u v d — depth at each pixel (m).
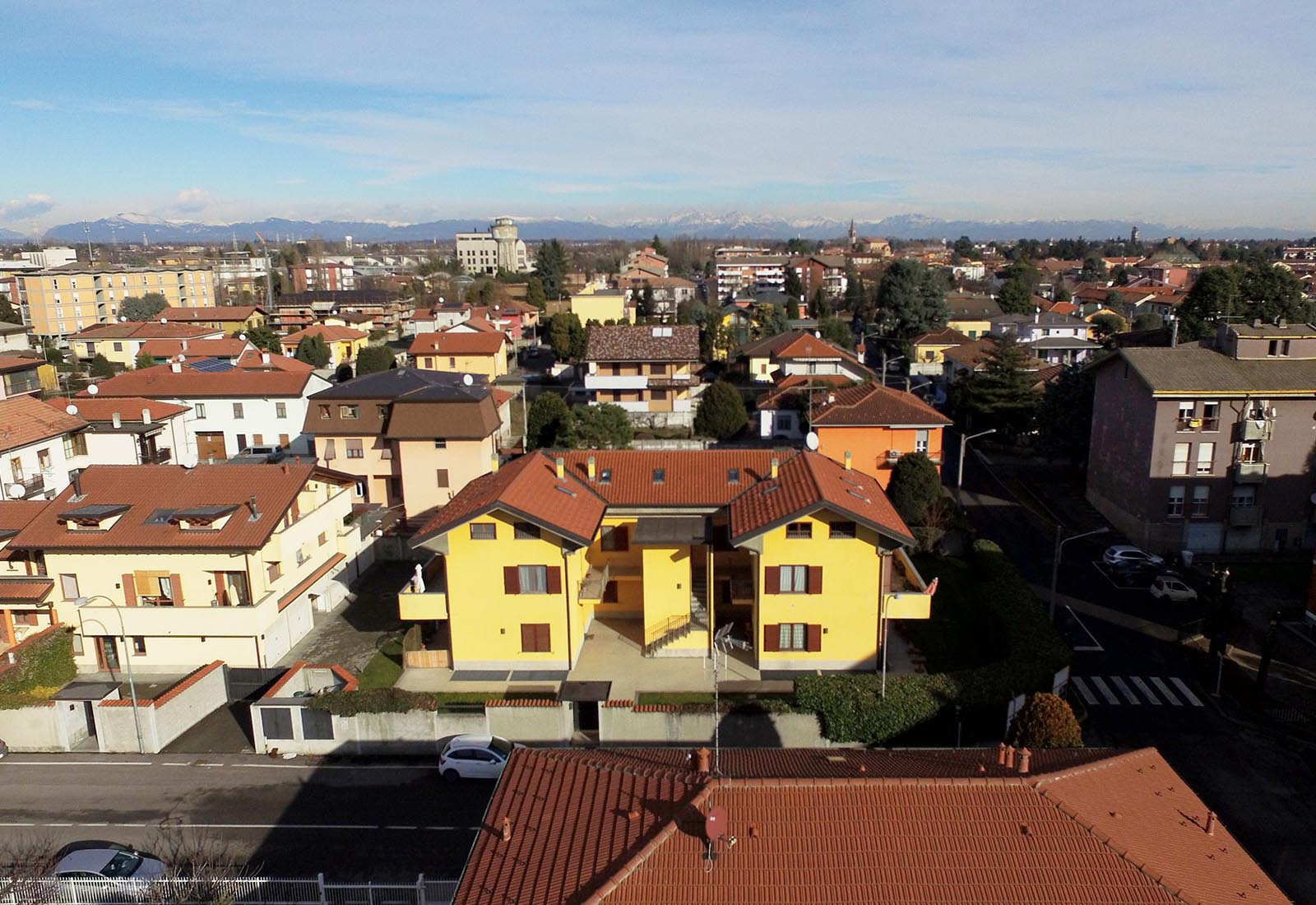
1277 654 42.56
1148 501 55.81
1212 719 36.66
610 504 42.97
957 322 127.44
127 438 62.91
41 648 39.03
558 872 18.38
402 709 34.81
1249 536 55.97
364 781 33.34
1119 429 60.00
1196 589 50.16
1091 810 19.33
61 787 33.03
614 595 46.00
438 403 60.03
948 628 44.22
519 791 21.70
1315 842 28.83
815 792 19.38
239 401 75.62
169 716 36.25
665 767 21.38
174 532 40.97
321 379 80.88
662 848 18.12
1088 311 146.88
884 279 126.50
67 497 43.34
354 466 62.94
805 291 183.25
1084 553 56.03
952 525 54.16
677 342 89.56
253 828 30.34
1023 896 16.98
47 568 41.12
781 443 75.12
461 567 39.50
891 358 117.56
